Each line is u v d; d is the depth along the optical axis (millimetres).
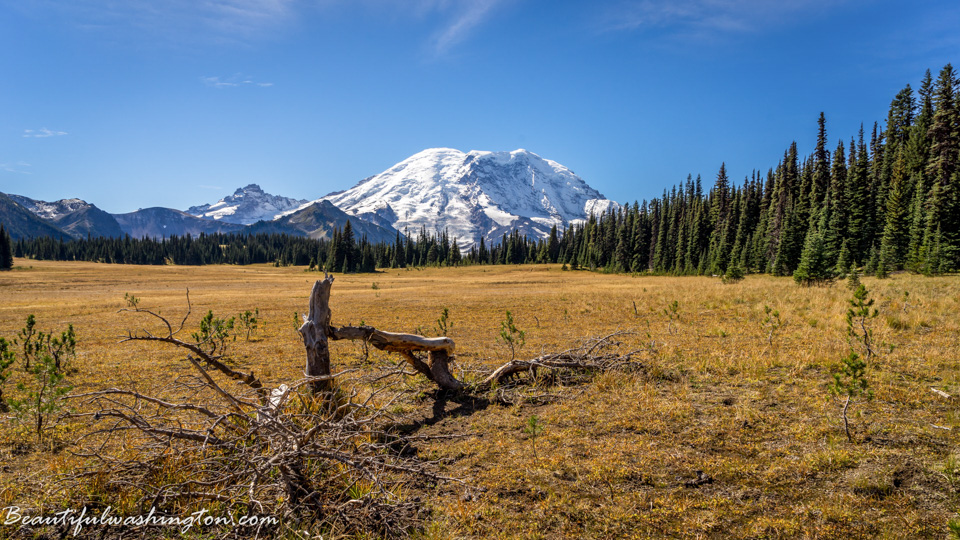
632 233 109875
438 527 3816
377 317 20047
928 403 6020
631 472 4598
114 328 17250
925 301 15008
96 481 4406
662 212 103688
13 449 5539
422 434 5902
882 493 4031
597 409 6473
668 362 8859
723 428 5555
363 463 4324
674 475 4527
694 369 8305
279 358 11062
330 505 3982
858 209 54188
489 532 3740
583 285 44938
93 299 34875
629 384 7531
